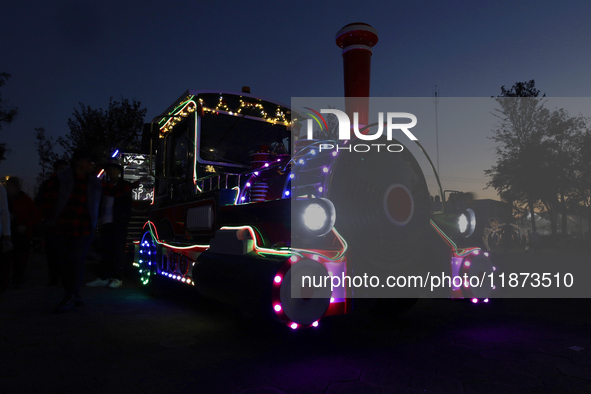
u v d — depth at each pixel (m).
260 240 3.12
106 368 2.56
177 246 4.54
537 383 2.33
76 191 4.32
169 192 5.55
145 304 4.64
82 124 20.00
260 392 2.19
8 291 5.52
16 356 2.79
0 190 5.03
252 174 3.86
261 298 2.61
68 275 4.24
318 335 3.36
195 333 3.39
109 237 5.82
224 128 5.02
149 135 5.41
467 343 3.14
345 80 3.97
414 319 3.98
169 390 2.22
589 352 2.90
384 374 2.46
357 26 3.85
